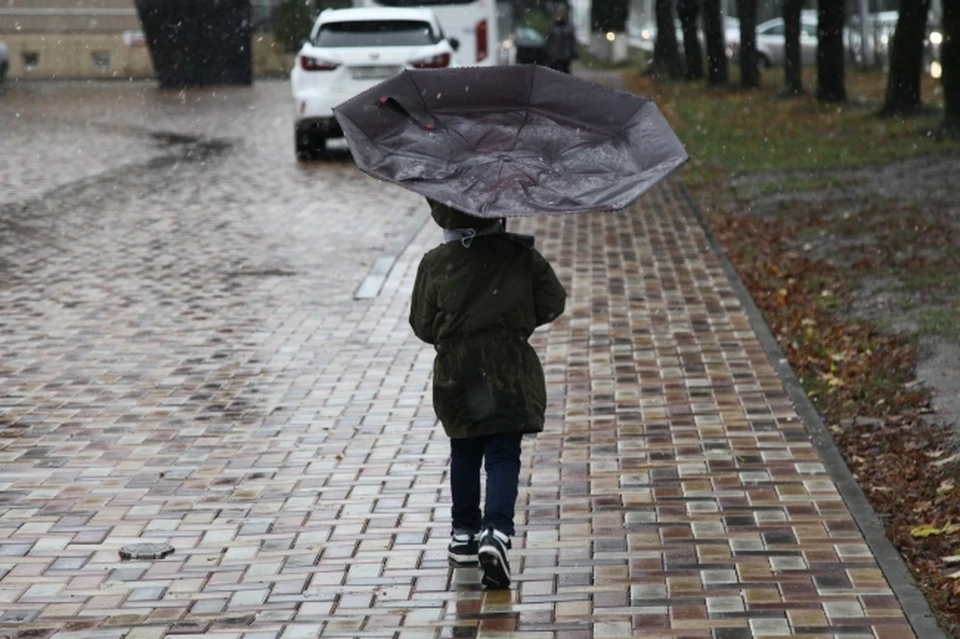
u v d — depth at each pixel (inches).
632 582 333.1
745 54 2255.2
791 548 352.5
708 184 1138.7
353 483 415.8
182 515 390.0
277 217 966.4
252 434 468.4
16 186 1150.3
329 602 327.3
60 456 446.0
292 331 622.2
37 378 544.7
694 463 426.3
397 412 492.4
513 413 327.3
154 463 438.3
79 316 657.0
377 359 569.6
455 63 1321.4
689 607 317.1
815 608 314.3
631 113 327.9
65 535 375.2
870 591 323.9
